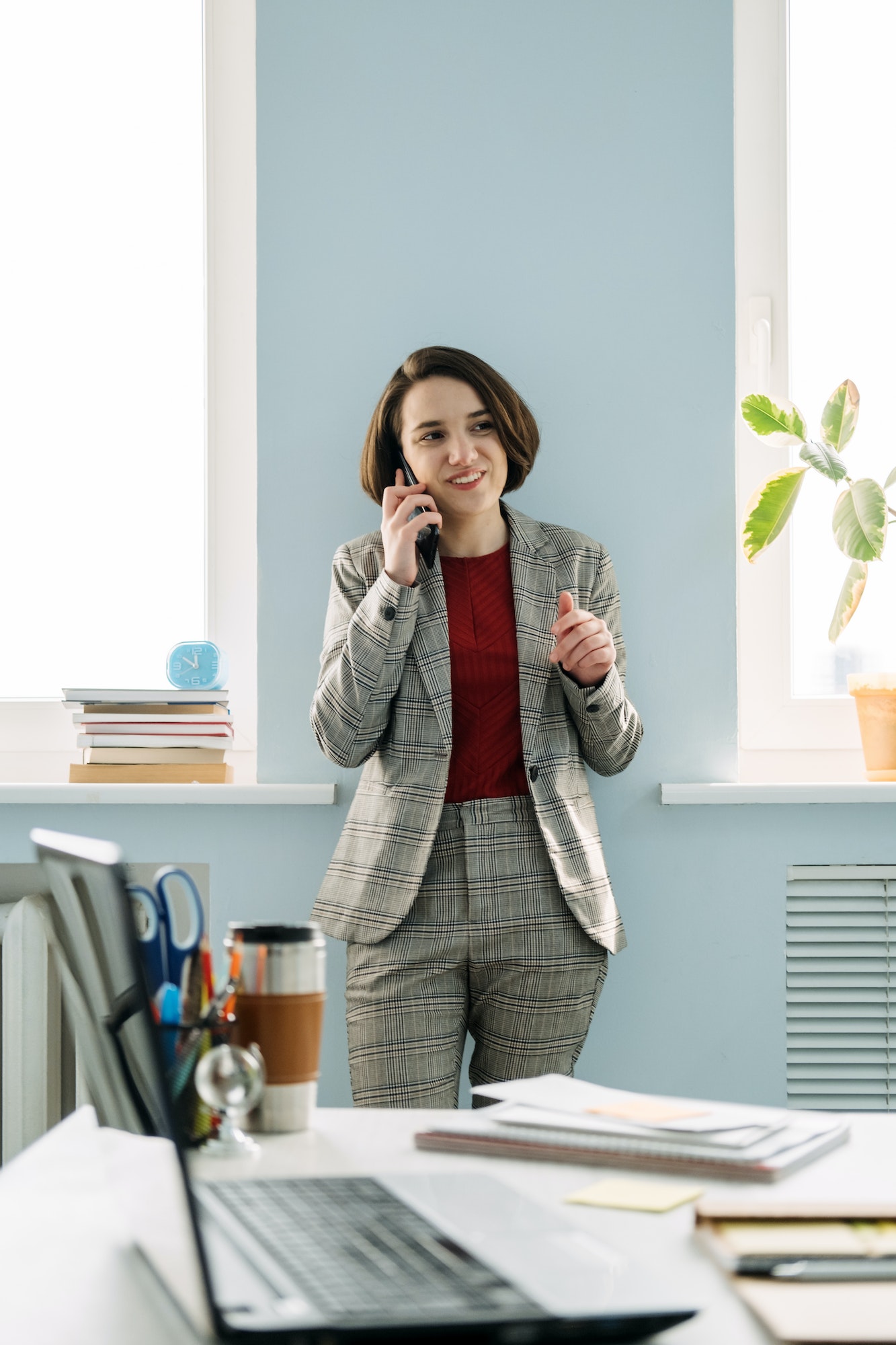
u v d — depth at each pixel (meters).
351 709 1.67
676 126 2.08
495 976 1.66
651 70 2.08
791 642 2.22
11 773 2.22
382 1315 0.56
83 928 0.74
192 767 1.99
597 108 2.08
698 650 2.04
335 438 2.07
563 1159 0.86
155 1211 0.66
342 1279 0.60
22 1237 0.73
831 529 2.23
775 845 1.99
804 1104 1.97
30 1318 0.61
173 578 2.27
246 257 2.26
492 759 1.72
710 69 2.08
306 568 2.06
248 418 2.25
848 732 2.19
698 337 2.07
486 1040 1.72
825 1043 1.97
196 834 1.99
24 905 1.91
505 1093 1.00
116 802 1.95
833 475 1.94
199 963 0.87
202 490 2.28
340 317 2.07
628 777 2.02
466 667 1.73
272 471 2.06
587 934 1.66
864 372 2.25
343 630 1.78
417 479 1.78
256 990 0.92
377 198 2.08
